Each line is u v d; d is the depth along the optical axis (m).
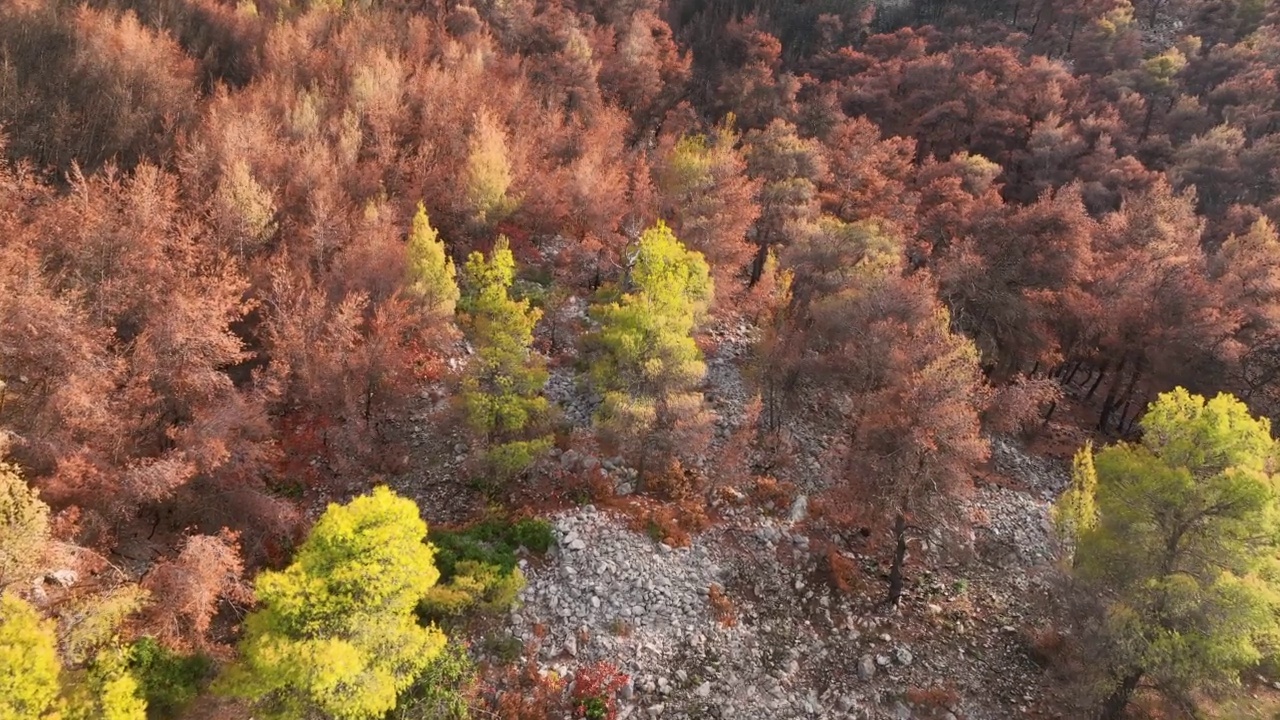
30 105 43.59
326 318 32.94
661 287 27.14
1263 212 61.81
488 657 22.64
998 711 24.25
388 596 17.02
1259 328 39.47
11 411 21.03
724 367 38.81
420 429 33.41
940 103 72.69
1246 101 76.00
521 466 27.44
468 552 25.38
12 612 13.84
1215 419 22.08
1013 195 66.94
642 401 26.48
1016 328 40.22
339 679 16.02
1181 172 66.38
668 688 22.97
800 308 38.59
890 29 106.44
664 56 78.12
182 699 18.44
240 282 28.91
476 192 42.03
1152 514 22.16
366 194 43.28
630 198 46.78
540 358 30.34
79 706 14.29
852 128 58.53
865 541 30.59
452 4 72.50
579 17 78.19
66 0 53.84
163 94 48.12
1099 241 48.31
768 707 23.14
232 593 21.77
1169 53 84.25
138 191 31.11
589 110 61.94
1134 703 23.56
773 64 82.12
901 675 25.00
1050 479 38.22
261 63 58.62
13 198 31.67
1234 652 19.64
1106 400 43.34
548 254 47.62
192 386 24.31
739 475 30.20
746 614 26.16
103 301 25.61
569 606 24.67
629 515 28.33
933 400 24.62
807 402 37.56
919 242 46.91
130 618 19.67
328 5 66.88
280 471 29.59
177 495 24.08
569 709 21.58
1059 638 26.64
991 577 30.33
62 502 20.58
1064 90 77.50
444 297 33.91
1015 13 105.44
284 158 41.97
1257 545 20.95
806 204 45.91
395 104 50.88
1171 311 39.09
